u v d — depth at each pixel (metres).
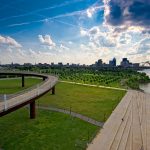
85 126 48.38
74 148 36.81
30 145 38.03
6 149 36.47
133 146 38.53
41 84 74.31
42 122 51.22
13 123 50.28
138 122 53.34
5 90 100.88
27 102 46.78
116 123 51.19
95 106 69.19
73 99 80.56
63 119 53.69
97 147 37.19
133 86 137.88
